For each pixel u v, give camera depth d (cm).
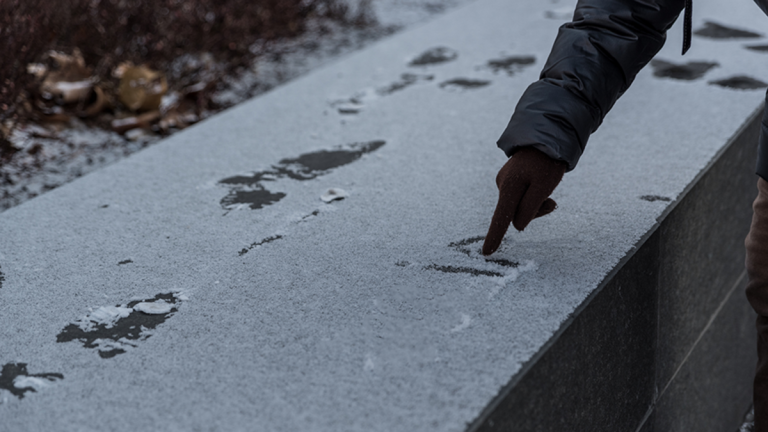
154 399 170
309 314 185
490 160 239
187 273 198
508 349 174
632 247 198
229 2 387
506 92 286
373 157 244
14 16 269
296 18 461
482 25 405
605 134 250
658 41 191
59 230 216
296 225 213
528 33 380
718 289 244
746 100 266
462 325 180
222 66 374
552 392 177
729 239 246
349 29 495
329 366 174
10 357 179
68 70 305
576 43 190
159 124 309
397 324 181
